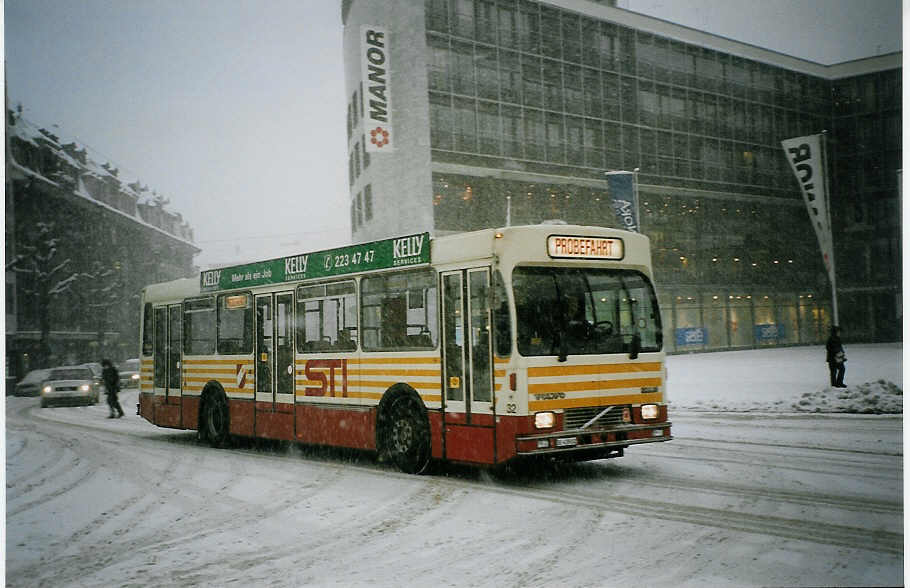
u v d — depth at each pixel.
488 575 6.31
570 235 10.25
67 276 51.31
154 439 17.28
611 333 10.27
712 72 50.12
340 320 12.30
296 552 7.25
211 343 15.34
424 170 39.50
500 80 42.06
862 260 53.22
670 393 23.03
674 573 6.13
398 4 39.62
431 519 8.33
